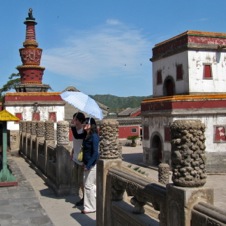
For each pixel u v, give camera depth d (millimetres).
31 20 35094
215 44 28672
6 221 7988
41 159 14516
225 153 26969
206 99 26547
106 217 6340
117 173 6004
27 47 34938
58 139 10531
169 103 26516
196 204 3908
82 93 9531
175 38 29516
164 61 31500
